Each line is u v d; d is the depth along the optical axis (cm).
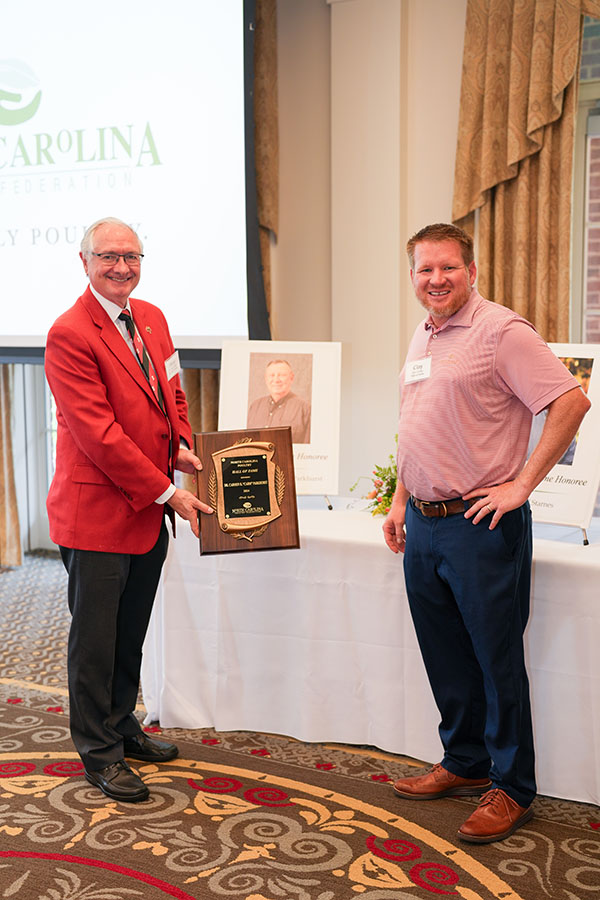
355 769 277
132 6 416
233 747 294
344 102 405
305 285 434
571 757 253
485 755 256
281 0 421
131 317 260
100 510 251
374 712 284
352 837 236
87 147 432
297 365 319
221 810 251
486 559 228
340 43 402
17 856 228
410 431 238
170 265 421
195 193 412
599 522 296
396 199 399
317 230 428
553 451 219
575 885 213
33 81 441
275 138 426
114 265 248
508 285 386
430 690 274
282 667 297
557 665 252
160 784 267
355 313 414
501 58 371
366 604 281
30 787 266
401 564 273
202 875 219
